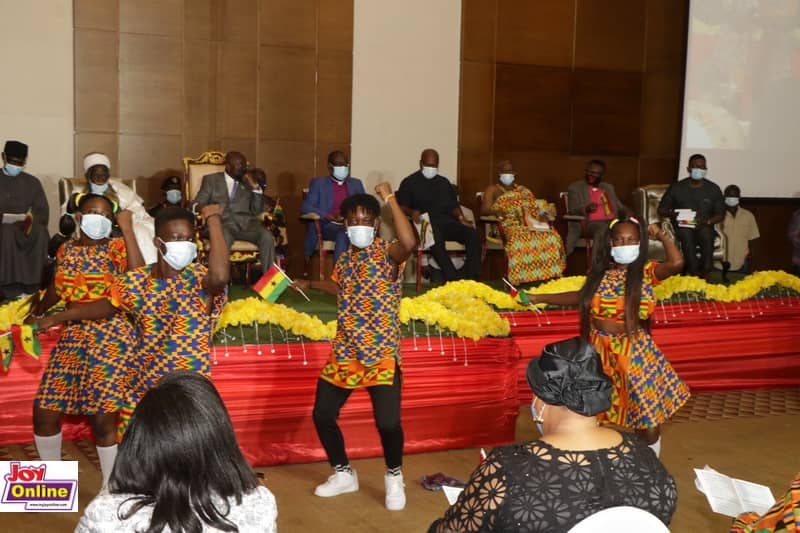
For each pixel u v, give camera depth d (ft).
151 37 27.66
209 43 28.37
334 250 24.58
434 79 31.58
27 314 14.61
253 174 23.99
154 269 11.19
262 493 5.88
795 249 31.89
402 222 13.01
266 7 28.99
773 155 35.17
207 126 28.55
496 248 28.12
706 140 34.22
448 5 31.55
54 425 13.21
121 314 13.03
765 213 35.45
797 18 34.91
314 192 24.94
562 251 25.72
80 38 26.84
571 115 33.88
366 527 12.64
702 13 33.68
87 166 24.44
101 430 13.03
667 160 35.35
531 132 33.27
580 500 5.89
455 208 26.07
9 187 23.54
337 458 13.83
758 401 21.02
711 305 21.61
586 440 6.32
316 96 29.86
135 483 5.56
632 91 34.68
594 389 6.46
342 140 30.37
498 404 16.81
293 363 15.46
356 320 13.05
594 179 28.73
